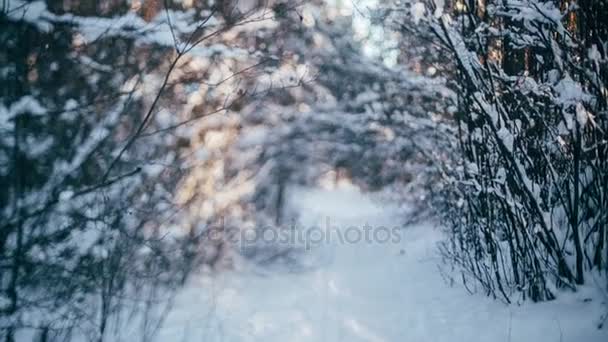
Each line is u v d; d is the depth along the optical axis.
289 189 13.80
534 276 6.04
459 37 6.14
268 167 11.19
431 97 10.70
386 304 7.23
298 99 12.87
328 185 18.75
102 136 5.04
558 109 5.85
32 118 4.80
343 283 8.88
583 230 6.08
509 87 6.05
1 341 4.56
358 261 10.68
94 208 5.05
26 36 4.88
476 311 6.25
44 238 4.70
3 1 4.68
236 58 6.83
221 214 8.42
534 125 6.07
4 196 4.62
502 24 6.78
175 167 6.00
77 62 5.12
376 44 12.17
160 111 5.82
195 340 5.88
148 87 5.59
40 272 4.71
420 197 11.88
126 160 5.35
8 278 4.55
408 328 6.10
